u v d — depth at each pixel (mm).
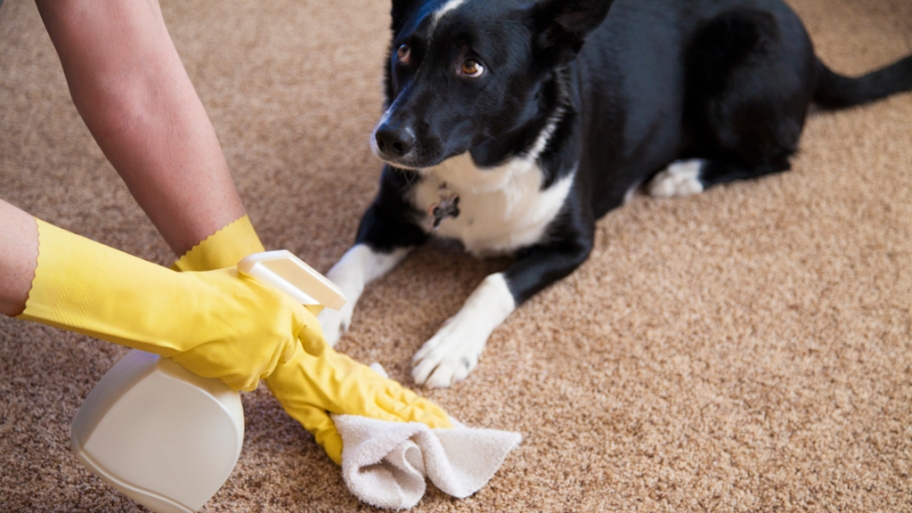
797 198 1908
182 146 1082
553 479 1229
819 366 1469
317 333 997
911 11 2607
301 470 1213
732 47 1834
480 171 1522
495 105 1404
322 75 2229
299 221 1747
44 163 1833
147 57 1039
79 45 976
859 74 2322
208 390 966
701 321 1555
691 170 1935
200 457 1002
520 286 1531
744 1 1862
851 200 1895
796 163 2023
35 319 837
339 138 2010
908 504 1233
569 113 1524
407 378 1408
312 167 1910
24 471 1157
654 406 1367
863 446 1322
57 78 2133
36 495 1123
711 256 1725
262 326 926
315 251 1670
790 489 1244
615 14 1737
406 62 1394
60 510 1106
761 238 1780
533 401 1364
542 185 1544
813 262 1712
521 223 1599
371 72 2254
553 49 1422
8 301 811
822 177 1974
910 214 1849
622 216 1854
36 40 2273
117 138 1049
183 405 956
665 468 1260
